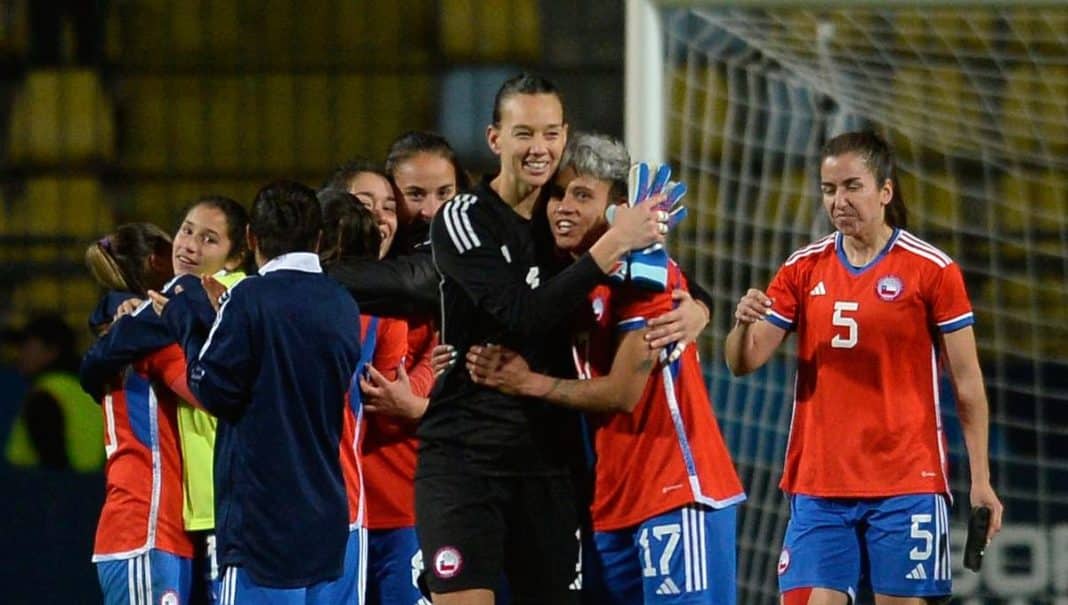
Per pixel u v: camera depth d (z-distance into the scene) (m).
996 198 27.81
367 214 17.56
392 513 18.39
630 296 15.05
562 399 14.99
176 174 34.50
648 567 15.63
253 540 15.72
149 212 34.12
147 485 17.78
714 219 24.84
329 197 17.48
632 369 14.90
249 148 34.72
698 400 15.89
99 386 17.95
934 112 25.11
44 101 34.84
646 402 15.63
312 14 36.16
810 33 22.84
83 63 35.06
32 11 34.94
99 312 18.52
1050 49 25.05
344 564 16.52
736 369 18.22
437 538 15.27
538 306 14.44
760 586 23.20
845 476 17.53
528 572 15.52
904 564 17.33
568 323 15.48
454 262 14.98
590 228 15.06
